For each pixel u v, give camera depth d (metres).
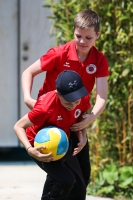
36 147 11.58
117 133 17.14
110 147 17.39
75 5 17.28
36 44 22.77
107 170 17.23
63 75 11.59
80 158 13.37
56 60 12.53
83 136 12.56
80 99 11.59
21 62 22.72
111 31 16.83
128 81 16.80
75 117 12.18
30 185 18.52
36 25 22.70
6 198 16.58
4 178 19.70
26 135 12.05
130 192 16.89
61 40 17.88
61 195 12.15
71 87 11.44
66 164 12.74
